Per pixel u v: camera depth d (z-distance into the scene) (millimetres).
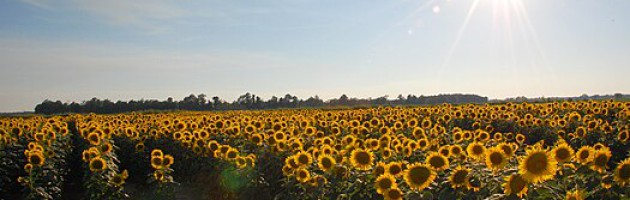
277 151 11477
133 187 14734
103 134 16000
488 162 6188
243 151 12633
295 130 14664
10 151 13836
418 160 9672
